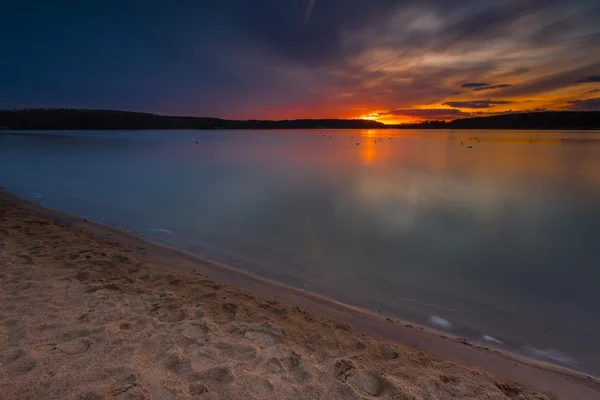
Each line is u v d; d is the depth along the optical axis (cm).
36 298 346
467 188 1152
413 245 639
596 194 1043
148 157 2078
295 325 340
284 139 4675
